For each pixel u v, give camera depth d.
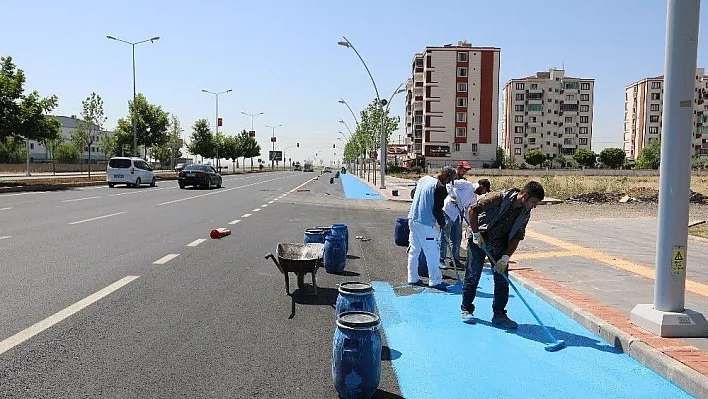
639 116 118.38
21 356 4.69
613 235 12.81
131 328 5.52
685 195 5.27
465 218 9.00
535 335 5.61
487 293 7.43
